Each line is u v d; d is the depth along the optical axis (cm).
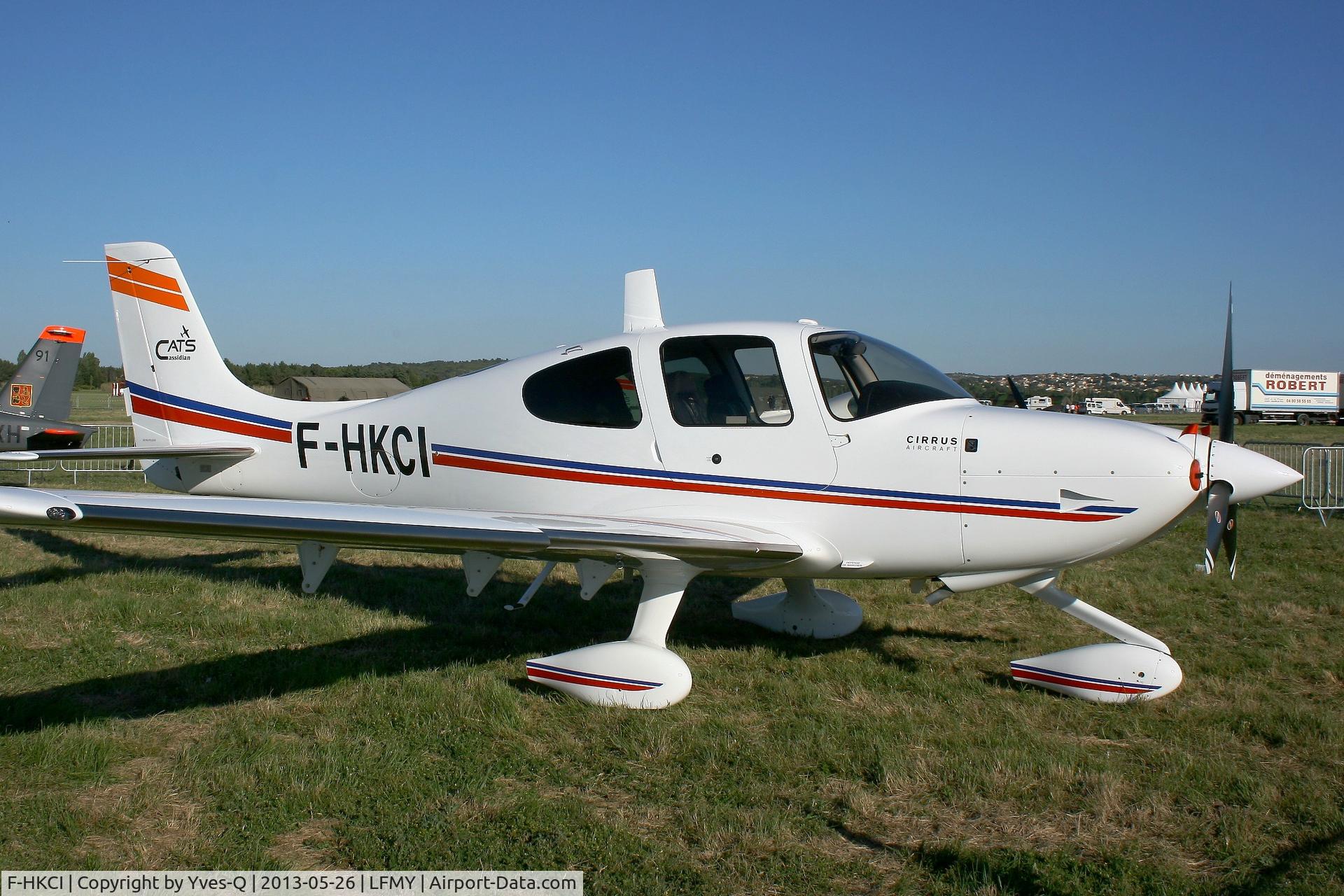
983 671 486
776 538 457
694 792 331
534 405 528
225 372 654
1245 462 423
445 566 760
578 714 414
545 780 343
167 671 462
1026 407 536
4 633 527
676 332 506
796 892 265
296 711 411
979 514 445
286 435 626
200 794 325
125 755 361
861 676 471
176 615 579
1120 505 426
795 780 342
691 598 663
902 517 457
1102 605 637
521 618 591
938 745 372
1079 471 431
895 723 399
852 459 463
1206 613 609
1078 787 335
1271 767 355
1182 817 312
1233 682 461
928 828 305
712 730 389
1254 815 310
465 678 452
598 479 509
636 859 283
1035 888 263
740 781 340
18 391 1470
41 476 1490
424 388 582
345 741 374
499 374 546
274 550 813
